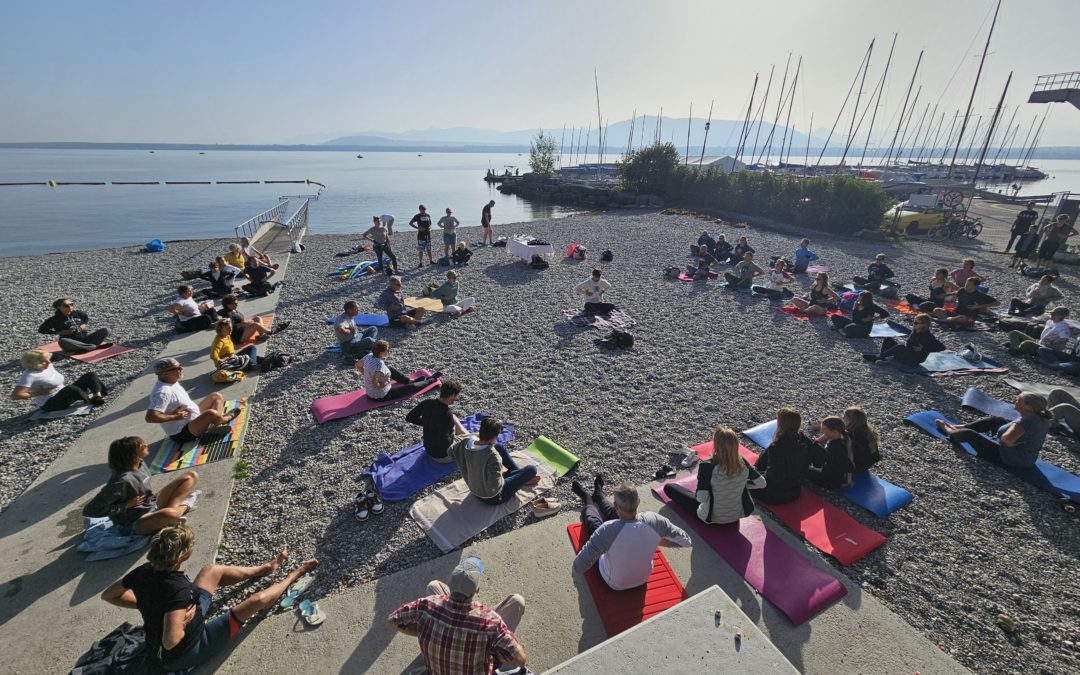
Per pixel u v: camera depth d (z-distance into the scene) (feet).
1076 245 59.21
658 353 31.01
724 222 86.63
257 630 12.58
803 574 14.11
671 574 14.01
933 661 11.82
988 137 115.44
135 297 42.63
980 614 13.35
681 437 21.93
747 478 15.35
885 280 45.65
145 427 22.21
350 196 164.66
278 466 19.56
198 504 17.19
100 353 30.48
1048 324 29.84
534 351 31.17
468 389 26.25
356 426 22.39
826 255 60.03
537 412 23.97
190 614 11.05
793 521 16.42
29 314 38.22
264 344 31.91
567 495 17.95
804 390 26.37
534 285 46.47
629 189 131.54
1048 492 18.19
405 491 17.81
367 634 12.42
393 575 14.23
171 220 106.63
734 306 40.63
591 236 72.90
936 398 25.57
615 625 12.42
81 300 41.57
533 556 14.94
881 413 24.04
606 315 37.37
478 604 9.87
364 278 48.78
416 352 31.01
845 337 33.96
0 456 20.22
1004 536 16.14
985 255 59.57
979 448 20.17
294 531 16.20
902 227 73.97
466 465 16.34
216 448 20.43
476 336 33.60
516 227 82.69
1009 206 109.81
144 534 15.25
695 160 216.54
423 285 46.62
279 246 64.34
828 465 17.54
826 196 80.59
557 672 8.53
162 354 30.48
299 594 13.73
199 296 41.81
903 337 33.50
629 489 12.78
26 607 13.08
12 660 11.70
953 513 17.16
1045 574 14.67
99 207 127.13
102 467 19.22
